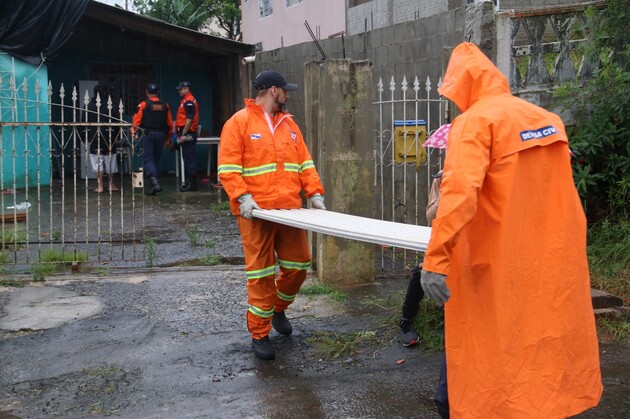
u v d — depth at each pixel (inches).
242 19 1046.4
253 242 192.9
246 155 196.1
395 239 141.7
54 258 289.6
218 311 234.1
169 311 233.9
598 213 281.7
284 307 209.5
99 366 189.5
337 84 255.9
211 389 176.1
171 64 691.4
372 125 261.9
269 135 197.3
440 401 133.8
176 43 644.1
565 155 124.4
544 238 122.3
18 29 501.4
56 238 345.1
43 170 532.4
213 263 300.5
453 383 124.7
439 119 286.5
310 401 169.2
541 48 272.8
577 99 270.1
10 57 505.7
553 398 120.6
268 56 518.3
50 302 241.9
